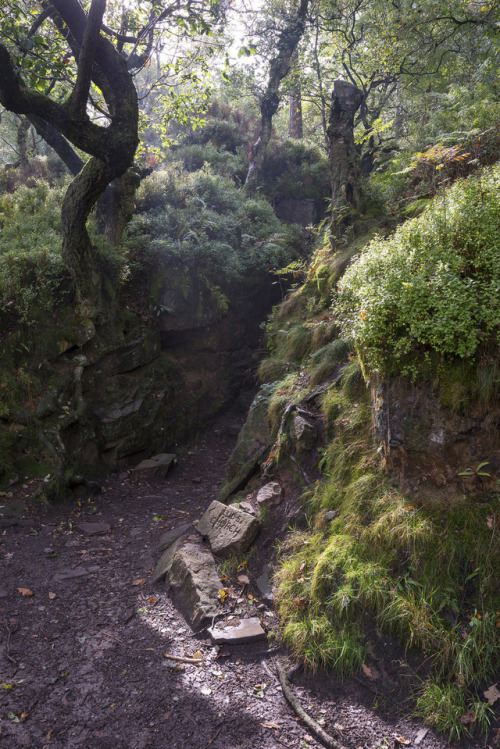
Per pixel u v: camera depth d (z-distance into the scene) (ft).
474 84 29.01
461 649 10.27
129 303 28.86
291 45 45.60
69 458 22.43
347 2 47.57
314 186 46.85
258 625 12.61
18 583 14.88
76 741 9.68
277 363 22.30
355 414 15.34
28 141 53.01
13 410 21.75
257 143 45.78
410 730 9.68
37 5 26.63
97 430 24.68
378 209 25.88
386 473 13.41
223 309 31.19
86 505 21.42
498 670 10.06
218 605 13.39
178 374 30.86
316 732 9.82
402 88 47.09
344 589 11.75
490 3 30.68
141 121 35.12
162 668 11.62
